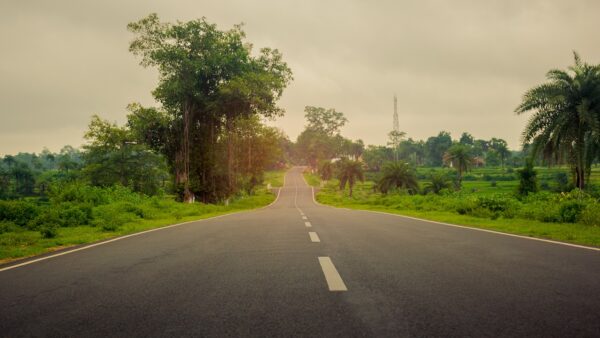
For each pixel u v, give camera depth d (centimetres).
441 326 301
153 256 686
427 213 2122
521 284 432
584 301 363
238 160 6175
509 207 1881
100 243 943
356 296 389
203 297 399
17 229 1468
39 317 348
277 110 4625
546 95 2559
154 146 4597
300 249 711
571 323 304
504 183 9500
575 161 2569
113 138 6091
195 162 4472
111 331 306
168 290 433
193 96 4291
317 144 14588
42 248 939
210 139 4581
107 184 5919
